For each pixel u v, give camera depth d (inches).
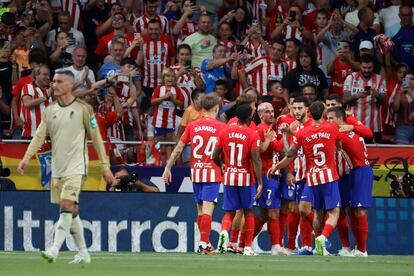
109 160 2016.5
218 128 1706.4
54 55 2314.2
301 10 2596.0
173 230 2016.5
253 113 1769.2
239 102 1755.7
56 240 1251.8
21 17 2464.3
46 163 1998.0
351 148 1770.4
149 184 2020.2
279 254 1812.3
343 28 2512.3
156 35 2380.7
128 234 2011.6
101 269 1202.0
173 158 1748.3
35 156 1993.1
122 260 1446.9
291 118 1817.2
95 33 2497.5
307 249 1813.5
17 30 2365.9
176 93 2207.2
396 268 1307.8
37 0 2452.0
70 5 2485.2
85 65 2293.3
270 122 1775.3
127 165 2016.5
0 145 1988.2
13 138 2150.6
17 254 1636.3
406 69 2362.2
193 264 1348.4
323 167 1710.1
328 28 2501.2
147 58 2374.5
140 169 2016.5
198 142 1701.5
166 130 2199.8
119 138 2160.4
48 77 2121.1
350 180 1791.3
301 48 2306.8
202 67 2335.1
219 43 2449.6
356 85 2335.1
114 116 2132.1
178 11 2564.0
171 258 1540.4
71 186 1261.1
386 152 2037.4
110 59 2274.9
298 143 1715.1
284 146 1763.0
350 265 1374.3
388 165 2037.4
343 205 1812.3
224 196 1708.9
